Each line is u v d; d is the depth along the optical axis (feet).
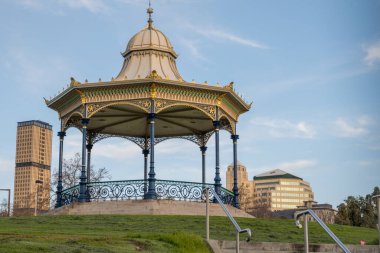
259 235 88.43
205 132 158.20
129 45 141.18
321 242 86.07
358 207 184.03
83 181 126.11
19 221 100.07
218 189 129.59
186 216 107.76
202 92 132.26
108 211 119.65
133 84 127.65
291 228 98.68
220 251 68.90
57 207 133.18
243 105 142.72
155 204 119.55
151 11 145.79
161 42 140.36
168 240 68.54
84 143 128.57
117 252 58.39
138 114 146.92
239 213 126.41
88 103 130.72
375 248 81.87
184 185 126.52
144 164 160.97
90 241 61.82
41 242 58.90
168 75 135.13
